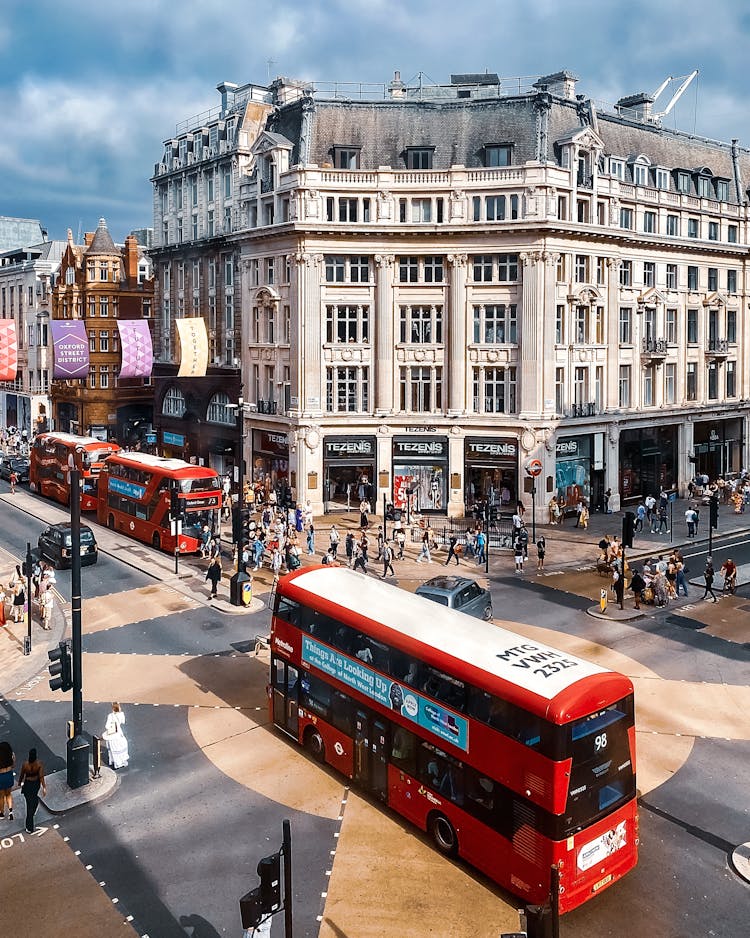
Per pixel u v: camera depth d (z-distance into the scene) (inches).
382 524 2116.1
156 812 796.0
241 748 922.1
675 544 1934.1
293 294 2229.3
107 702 1050.7
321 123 2265.0
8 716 1015.6
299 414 2218.3
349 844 739.4
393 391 2233.0
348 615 831.7
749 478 2632.9
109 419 3358.8
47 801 808.3
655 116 2800.2
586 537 2004.2
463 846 695.1
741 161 2893.7
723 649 1235.2
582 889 629.3
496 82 2434.8
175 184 2997.0
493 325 2183.8
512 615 1395.2
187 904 662.5
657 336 2497.5
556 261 2140.7
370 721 800.3
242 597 1432.1
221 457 2664.9
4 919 646.5
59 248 3966.5
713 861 717.3
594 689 635.5
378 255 2186.3
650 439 2487.7
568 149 2158.0
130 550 1879.9
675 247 2490.2
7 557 1823.3
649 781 848.9
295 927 630.5
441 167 2197.3
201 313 2856.8
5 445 3444.9
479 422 2166.6
